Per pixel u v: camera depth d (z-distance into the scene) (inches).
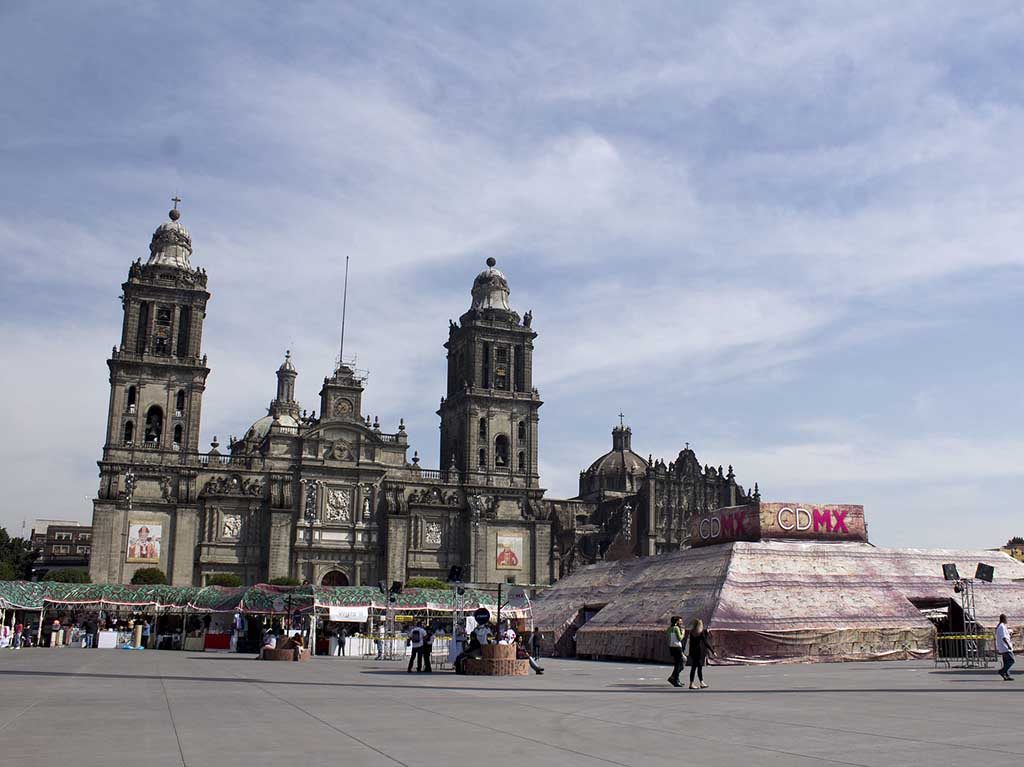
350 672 1748.3
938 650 2233.0
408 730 835.4
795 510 2566.4
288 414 7116.1
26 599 3009.4
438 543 5531.5
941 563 2598.4
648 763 658.8
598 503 6446.9
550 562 5689.0
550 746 739.4
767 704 1085.8
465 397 5748.0
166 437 5147.6
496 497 5639.8
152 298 5315.0
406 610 3134.8
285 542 5196.9
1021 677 1534.2
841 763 655.8
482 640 1728.6
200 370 5270.7
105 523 4945.9
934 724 876.6
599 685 1421.0
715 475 6461.6
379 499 5467.5
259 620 2977.4
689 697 1192.2
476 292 6141.7
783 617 2208.4
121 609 3280.0
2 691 1205.1
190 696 1170.0
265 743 748.6
